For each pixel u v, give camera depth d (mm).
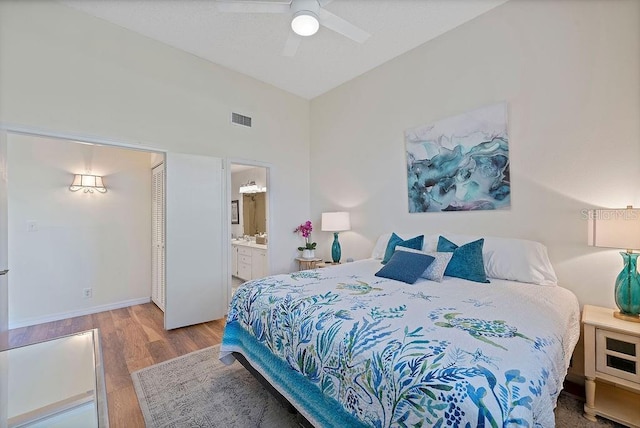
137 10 2539
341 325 1289
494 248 2297
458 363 940
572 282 2107
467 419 795
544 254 2162
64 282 3340
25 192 3131
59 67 2459
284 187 4188
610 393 1822
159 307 3676
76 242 3430
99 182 3574
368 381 1052
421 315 1358
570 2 2115
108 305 3635
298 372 1417
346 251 3891
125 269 3783
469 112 2650
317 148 4363
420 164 3043
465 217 2691
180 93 3164
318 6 1954
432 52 2936
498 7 2471
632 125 1883
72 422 1331
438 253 2275
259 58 3324
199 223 3248
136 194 3895
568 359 1454
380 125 3467
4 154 2223
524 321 1313
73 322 3209
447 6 2473
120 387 1983
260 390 1952
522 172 2348
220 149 3492
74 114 2525
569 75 2121
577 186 2092
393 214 3338
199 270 3234
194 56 3262
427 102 2984
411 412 897
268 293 1812
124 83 2795
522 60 2344
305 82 3934
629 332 1548
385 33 2836
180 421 1651
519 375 902
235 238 6117
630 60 1888
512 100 2398
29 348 1700
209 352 2512
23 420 1330
